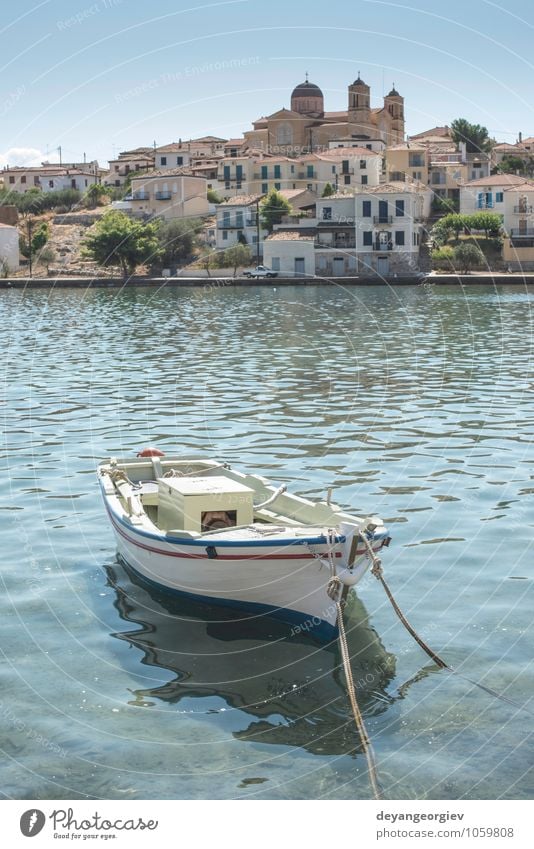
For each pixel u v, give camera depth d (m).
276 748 9.23
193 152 134.12
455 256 89.50
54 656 11.07
